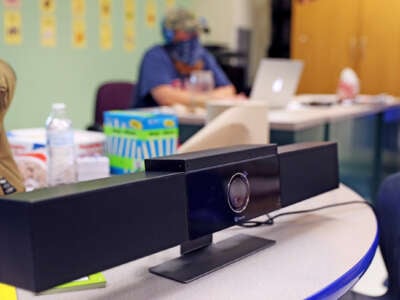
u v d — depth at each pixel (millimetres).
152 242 732
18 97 3500
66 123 1271
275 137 1990
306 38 4758
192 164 796
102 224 667
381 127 3209
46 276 608
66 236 628
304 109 2508
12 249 613
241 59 4695
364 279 2234
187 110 2412
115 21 4105
